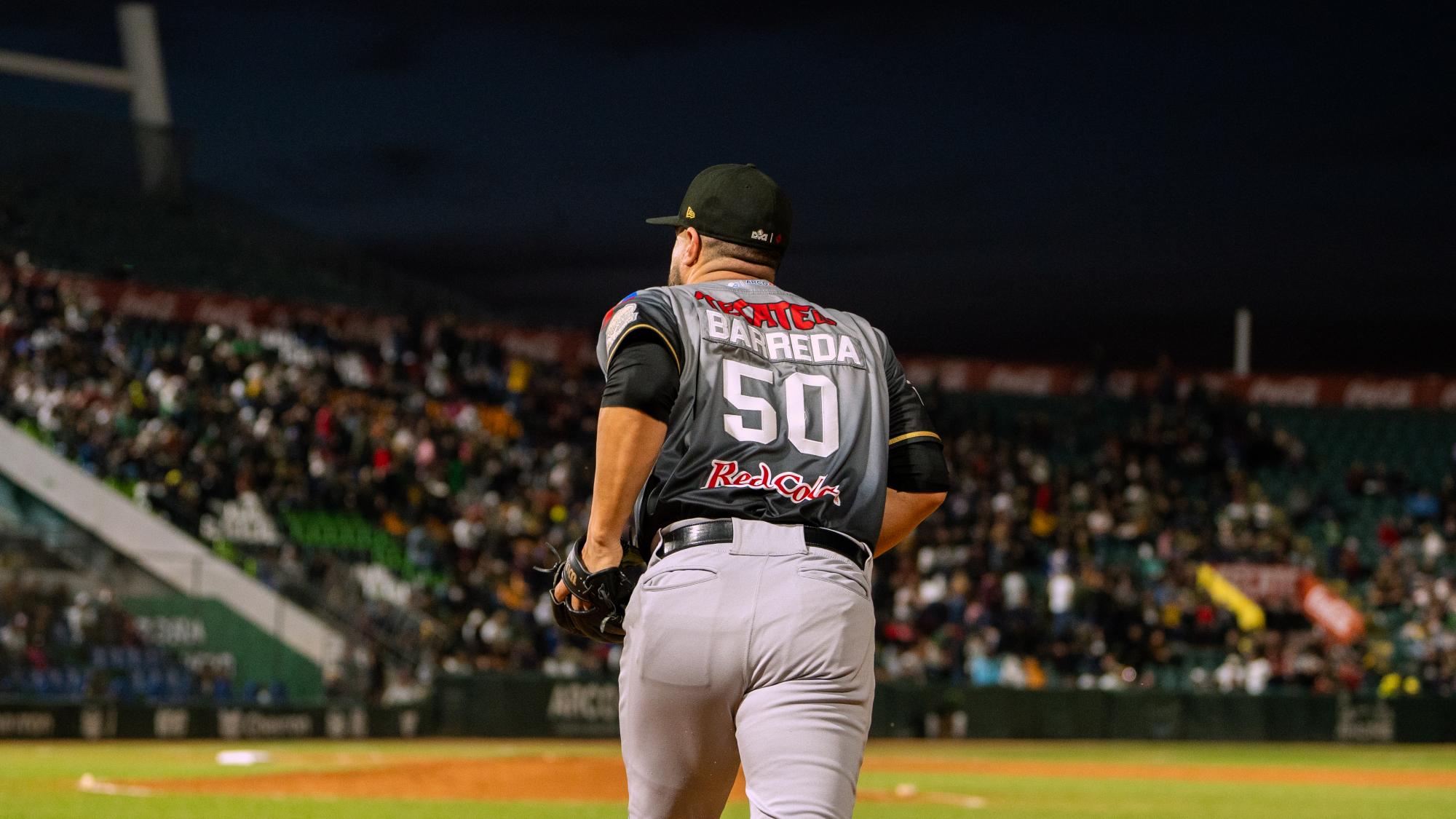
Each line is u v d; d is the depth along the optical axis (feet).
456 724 239.09
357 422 322.34
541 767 128.36
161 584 255.09
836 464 32.09
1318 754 253.03
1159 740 286.25
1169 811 127.13
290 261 447.01
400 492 307.99
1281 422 439.22
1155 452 401.49
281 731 223.10
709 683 30.50
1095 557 356.79
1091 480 395.34
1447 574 357.20
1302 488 392.06
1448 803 141.79
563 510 322.14
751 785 30.58
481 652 262.67
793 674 30.27
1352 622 336.49
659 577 31.12
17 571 235.61
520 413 377.30
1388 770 201.46
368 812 102.83
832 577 30.86
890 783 159.43
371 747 215.92
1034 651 305.32
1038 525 359.66
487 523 306.55
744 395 32.04
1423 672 320.50
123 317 358.84
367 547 294.25
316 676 256.32
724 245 34.81
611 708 252.01
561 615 33.78
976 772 188.96
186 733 213.66
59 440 272.72
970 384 453.99
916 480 33.96
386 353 378.73
